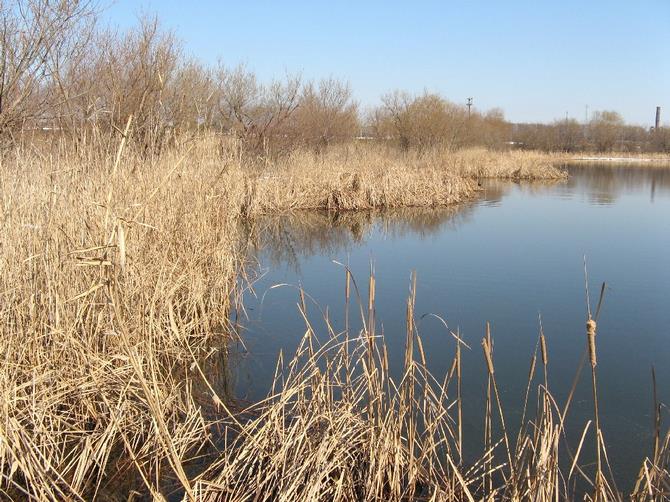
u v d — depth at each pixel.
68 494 3.63
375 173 20.00
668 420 4.80
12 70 8.34
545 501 3.15
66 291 4.72
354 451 3.87
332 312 7.62
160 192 6.58
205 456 4.09
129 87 9.56
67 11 8.98
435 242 12.93
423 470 3.78
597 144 56.88
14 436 3.52
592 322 2.89
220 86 16.83
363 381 4.38
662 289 8.84
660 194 23.31
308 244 12.80
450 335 6.80
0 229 4.61
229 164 8.71
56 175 5.21
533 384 5.49
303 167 18.67
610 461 4.21
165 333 5.75
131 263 5.18
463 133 36.72
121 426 4.18
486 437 3.71
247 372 5.68
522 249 12.02
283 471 3.53
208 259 7.33
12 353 4.32
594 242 12.75
